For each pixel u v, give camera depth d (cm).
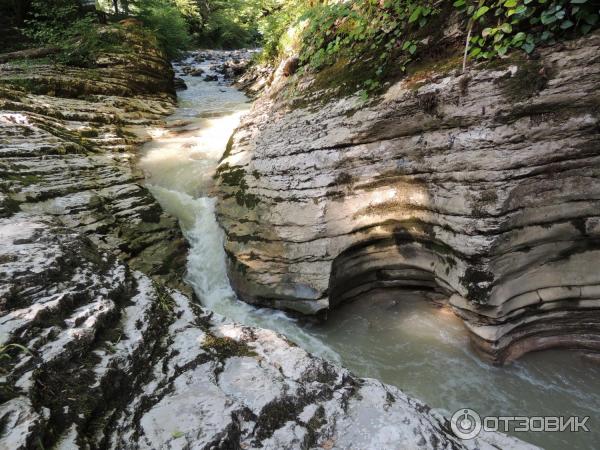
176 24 1800
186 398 184
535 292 343
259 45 2753
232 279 483
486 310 338
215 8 2661
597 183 303
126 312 239
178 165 692
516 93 302
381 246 431
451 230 346
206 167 675
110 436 163
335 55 530
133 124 871
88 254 293
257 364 218
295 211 446
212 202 593
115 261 304
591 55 280
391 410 199
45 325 198
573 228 319
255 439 172
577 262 334
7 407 148
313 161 445
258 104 698
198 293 500
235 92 1327
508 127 307
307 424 185
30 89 818
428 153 361
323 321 430
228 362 219
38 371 169
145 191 603
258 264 461
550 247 332
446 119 339
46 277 235
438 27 377
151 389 191
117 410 176
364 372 379
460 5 342
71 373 179
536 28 303
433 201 362
